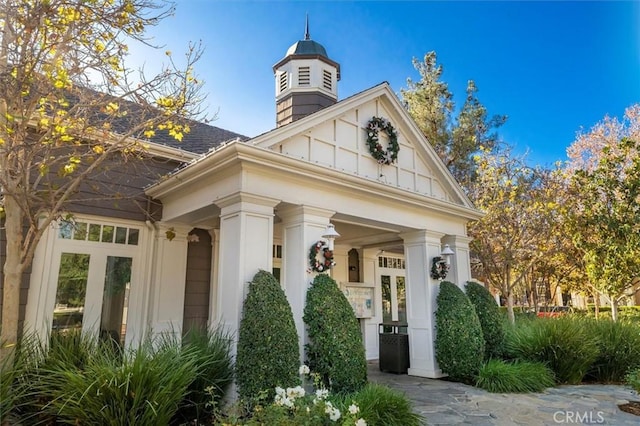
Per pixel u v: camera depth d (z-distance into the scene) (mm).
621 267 9211
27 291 5465
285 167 5348
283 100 8758
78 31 4297
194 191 5977
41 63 4133
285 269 5754
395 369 7645
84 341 4426
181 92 5000
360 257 10305
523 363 6691
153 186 6387
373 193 6578
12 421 3676
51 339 4336
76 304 5895
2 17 4000
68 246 5934
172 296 6703
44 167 4098
